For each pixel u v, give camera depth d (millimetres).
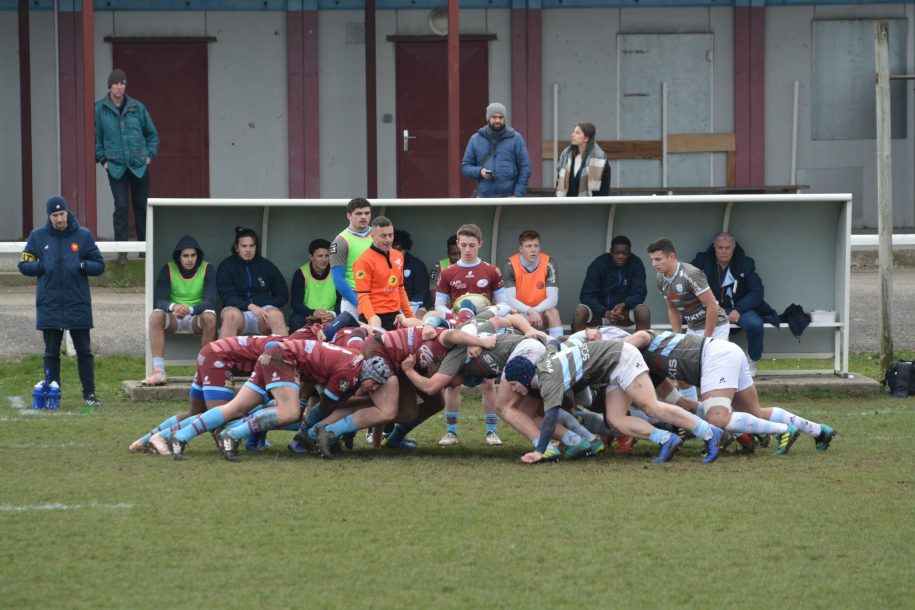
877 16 61312
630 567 18344
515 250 39688
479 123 61062
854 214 61938
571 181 40531
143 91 60656
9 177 59844
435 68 61062
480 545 19453
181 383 36438
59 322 33438
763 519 20969
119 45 60438
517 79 60750
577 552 19078
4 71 59531
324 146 60969
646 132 61375
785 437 26766
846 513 21344
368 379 26312
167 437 26938
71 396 35844
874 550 19172
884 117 38250
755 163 61312
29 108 58406
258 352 27078
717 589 17359
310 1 60438
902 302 47469
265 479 24250
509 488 23469
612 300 37500
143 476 24469
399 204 37281
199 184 61156
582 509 21719
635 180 61281
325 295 36906
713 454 26094
